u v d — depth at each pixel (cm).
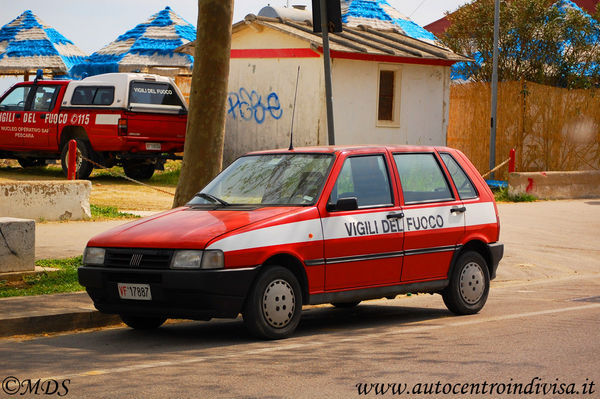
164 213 920
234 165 980
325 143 2358
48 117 2328
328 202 883
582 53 2944
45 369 718
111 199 2012
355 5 3141
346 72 2381
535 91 2672
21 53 3444
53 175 2369
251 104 2528
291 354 777
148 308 829
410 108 2533
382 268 919
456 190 1012
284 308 844
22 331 890
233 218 846
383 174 947
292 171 923
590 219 2014
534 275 1422
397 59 2480
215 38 1217
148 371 707
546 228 1867
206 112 1224
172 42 3238
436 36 3312
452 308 1015
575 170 2720
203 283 795
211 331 925
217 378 681
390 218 928
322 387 653
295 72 2416
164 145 2284
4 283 1081
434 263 973
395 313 1067
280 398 621
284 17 2641
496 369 716
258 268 820
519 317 996
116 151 2259
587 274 1438
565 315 1009
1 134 2431
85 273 851
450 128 2766
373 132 2452
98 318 945
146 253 825
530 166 2686
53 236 1482
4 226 1089
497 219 1047
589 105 2716
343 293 888
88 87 2278
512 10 2886
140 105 2234
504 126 2688
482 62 2997
